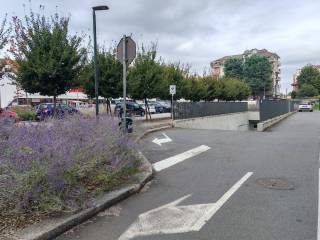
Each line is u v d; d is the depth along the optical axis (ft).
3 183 15.25
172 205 18.75
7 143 17.37
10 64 67.00
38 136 19.38
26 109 77.10
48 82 60.23
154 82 81.66
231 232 14.94
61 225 14.79
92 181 20.18
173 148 38.91
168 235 14.66
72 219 15.46
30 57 58.80
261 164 29.91
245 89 199.41
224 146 40.65
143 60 81.35
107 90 75.15
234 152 36.35
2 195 15.43
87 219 16.48
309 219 16.49
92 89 75.20
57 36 58.85
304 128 79.46
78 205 16.87
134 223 16.08
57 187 16.53
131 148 24.49
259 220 16.37
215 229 15.29
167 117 107.14
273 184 23.09
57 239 14.25
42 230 14.11
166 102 154.71
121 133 24.29
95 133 22.38
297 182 23.66
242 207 18.29
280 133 57.98
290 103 174.91
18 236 13.55
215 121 95.50
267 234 14.71
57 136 20.13
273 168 28.25
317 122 101.91
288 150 37.78
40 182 16.21
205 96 132.87
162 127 63.46
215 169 27.96
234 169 27.91
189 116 79.20
